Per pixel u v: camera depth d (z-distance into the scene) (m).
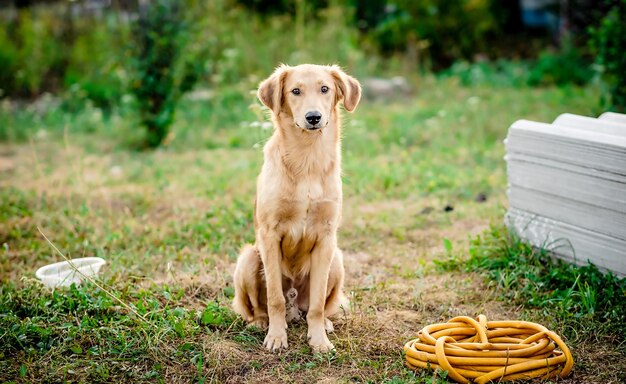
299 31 14.29
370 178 8.10
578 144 4.77
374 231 6.53
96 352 4.06
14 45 14.95
